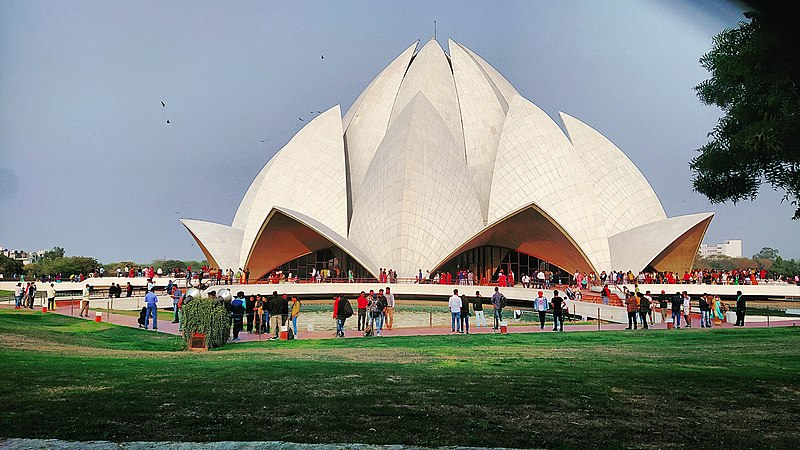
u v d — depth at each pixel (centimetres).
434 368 1150
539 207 4450
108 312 2655
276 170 5172
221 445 612
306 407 777
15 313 2617
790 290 4434
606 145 5312
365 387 916
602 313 3036
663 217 5216
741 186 1261
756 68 1035
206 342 1680
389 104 5619
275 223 4706
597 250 4609
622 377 1023
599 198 5091
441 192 4556
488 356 1400
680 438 654
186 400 816
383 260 4509
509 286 4169
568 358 1349
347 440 637
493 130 5316
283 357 1405
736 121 1194
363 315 2236
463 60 5669
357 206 4866
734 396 865
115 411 752
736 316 2547
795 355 1425
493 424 698
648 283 4400
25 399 817
